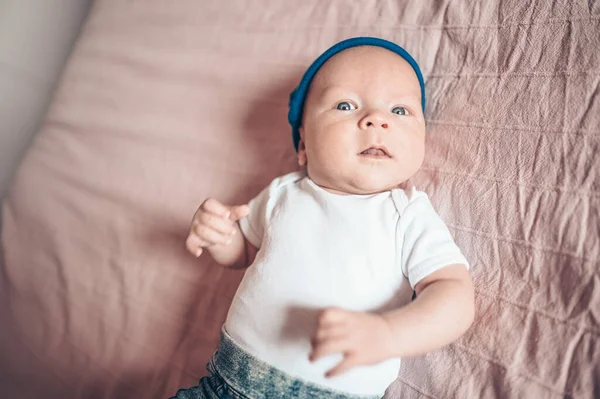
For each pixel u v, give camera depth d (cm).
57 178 132
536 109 80
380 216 77
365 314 62
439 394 78
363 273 74
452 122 88
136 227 116
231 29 119
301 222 79
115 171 124
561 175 76
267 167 105
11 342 126
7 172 146
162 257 111
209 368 81
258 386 73
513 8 86
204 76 119
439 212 85
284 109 106
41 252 129
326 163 78
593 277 70
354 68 81
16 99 144
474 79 88
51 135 139
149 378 105
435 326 65
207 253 107
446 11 93
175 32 128
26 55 145
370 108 78
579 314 70
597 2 79
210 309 104
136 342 108
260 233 89
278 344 73
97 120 132
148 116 124
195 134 115
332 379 71
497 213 80
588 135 75
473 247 81
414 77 84
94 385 111
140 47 133
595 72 77
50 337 120
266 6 116
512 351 74
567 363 69
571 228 73
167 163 117
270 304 75
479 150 84
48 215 130
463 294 68
